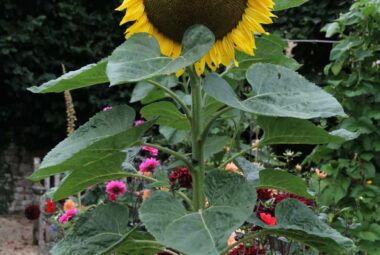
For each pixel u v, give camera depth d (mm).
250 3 1437
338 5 6309
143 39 1280
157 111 1782
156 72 1224
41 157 7383
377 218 3320
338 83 3605
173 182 2113
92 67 1368
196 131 1490
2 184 7176
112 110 1450
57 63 6996
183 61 1234
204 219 1247
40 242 4969
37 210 4070
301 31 6445
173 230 1224
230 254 2047
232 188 1301
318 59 6594
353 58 3605
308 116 1316
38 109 7078
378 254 3131
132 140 1354
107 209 1479
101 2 7113
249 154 3340
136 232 1449
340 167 3395
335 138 1435
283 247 2258
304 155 5953
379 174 3570
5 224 6504
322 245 1469
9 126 7168
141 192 2750
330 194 3373
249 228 2312
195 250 1176
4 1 6594
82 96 6914
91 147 1320
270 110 1339
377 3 3498
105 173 1448
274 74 1437
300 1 1610
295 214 1507
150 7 1417
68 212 2785
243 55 1646
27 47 6797
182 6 1387
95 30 7141
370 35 3557
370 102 3547
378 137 3473
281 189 1621
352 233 3121
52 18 6906
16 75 6781
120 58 1241
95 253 1424
